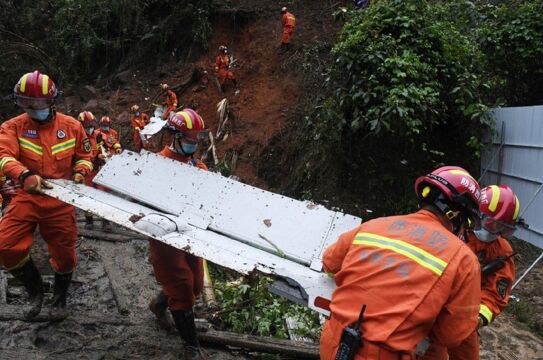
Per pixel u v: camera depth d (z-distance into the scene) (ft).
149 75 51.39
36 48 53.21
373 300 7.67
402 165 28.50
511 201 11.94
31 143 13.64
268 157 36.63
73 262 14.74
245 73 44.52
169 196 13.33
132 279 19.66
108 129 32.55
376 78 26.86
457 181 8.21
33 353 13.35
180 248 10.91
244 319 17.21
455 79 27.86
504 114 26.35
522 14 30.32
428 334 8.07
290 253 12.07
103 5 54.13
